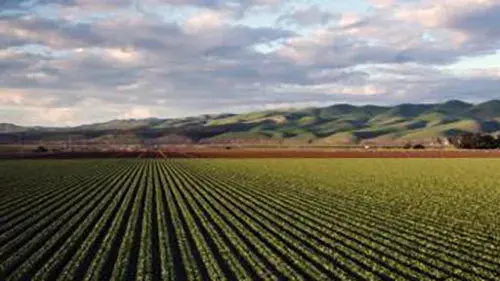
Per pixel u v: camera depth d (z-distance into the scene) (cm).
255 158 12875
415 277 2173
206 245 2681
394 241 2914
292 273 2183
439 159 12062
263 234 2945
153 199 4631
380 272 2230
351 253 2544
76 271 2278
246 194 5072
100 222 3397
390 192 5375
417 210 4094
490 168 9100
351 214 3859
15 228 3259
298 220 3528
